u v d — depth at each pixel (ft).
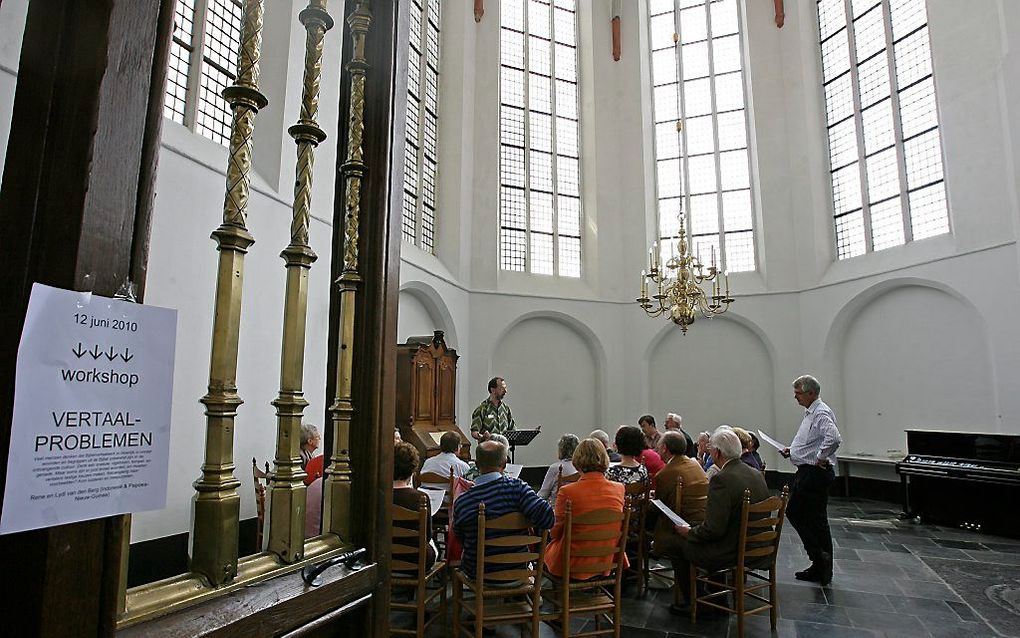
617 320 38.29
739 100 38.78
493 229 35.53
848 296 31.99
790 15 36.81
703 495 13.48
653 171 40.27
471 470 15.69
